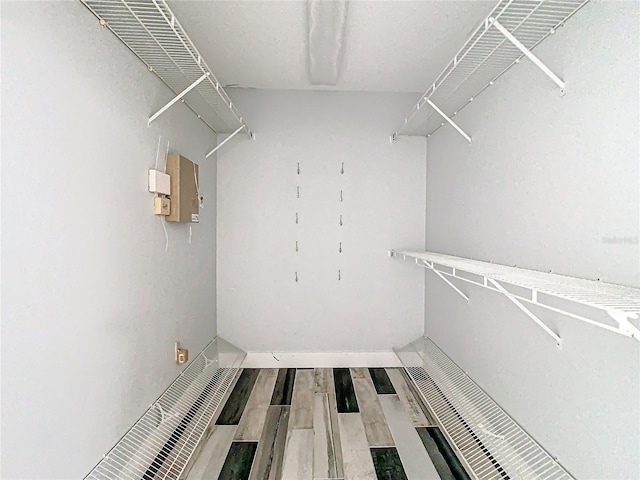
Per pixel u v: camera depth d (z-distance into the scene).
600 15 1.20
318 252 3.13
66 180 1.19
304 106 3.09
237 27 2.05
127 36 1.50
